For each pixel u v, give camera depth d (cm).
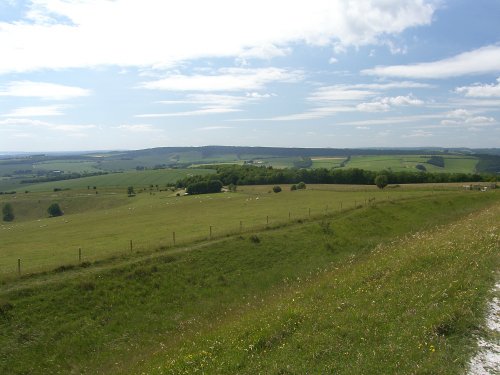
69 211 15125
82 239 5325
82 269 3144
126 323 2605
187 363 1501
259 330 1623
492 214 3916
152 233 5294
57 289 2738
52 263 3403
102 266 3244
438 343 1316
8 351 2156
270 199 9288
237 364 1388
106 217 8656
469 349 1284
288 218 5528
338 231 4750
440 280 1847
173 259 3494
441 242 2608
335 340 1430
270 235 4372
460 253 2247
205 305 2947
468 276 1853
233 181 15650
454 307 1530
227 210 7706
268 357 1400
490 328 1411
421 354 1262
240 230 4600
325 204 7456
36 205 15975
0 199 16988
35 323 2397
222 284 3291
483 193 7606
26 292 2628
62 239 5556
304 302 1989
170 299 2959
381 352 1298
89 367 2155
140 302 2850
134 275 3112
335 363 1282
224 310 2778
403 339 1362
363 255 3728
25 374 2058
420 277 1952
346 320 1579
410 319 1500
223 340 1650
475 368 1186
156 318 2716
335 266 3512
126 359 2161
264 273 3559
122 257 3481
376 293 1844
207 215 7100
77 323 2486
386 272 2166
